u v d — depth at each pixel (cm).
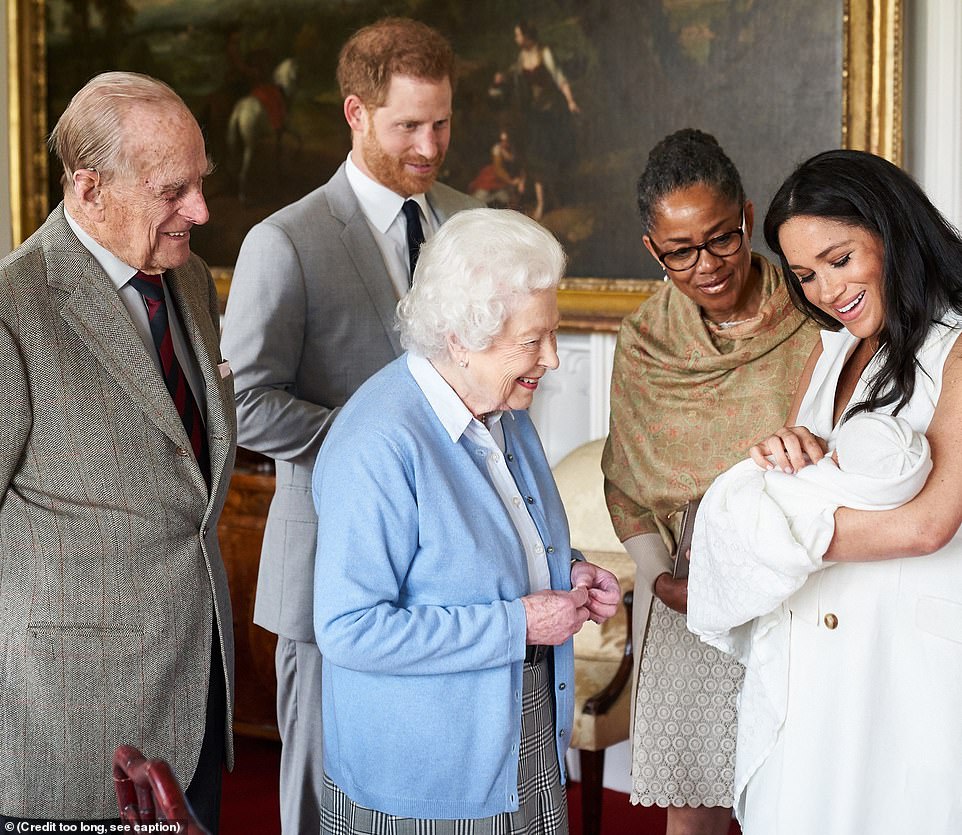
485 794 194
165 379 222
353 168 309
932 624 186
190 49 472
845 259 188
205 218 215
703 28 384
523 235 191
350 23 442
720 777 262
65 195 216
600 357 420
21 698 204
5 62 498
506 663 192
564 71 409
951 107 355
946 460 179
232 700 231
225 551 427
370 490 189
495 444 205
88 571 206
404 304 201
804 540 182
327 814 209
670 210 240
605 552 394
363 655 187
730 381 257
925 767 186
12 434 199
